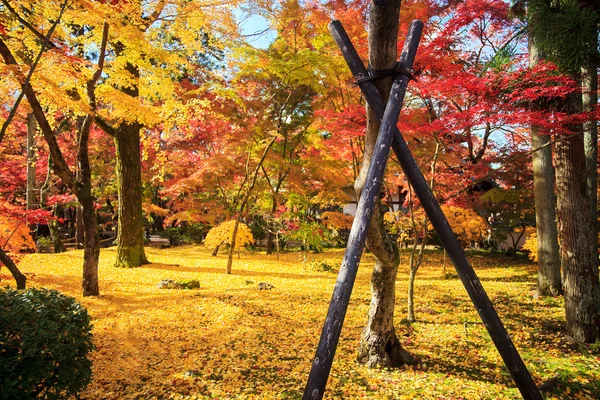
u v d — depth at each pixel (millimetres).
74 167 15953
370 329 4684
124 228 12195
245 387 4148
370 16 2299
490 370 4531
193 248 19016
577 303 5605
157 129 15219
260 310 7215
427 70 5961
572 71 5199
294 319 6727
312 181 15820
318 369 1561
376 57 2404
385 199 16375
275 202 15680
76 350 3178
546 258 8609
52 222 15586
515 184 14594
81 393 4055
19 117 13711
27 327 2902
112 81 8109
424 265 13992
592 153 6176
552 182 8656
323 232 13836
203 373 4539
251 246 19844
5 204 8008
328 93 11375
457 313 7117
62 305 3395
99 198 17906
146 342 5594
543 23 5102
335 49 10344
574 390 4020
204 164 13352
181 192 15430
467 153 13828
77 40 7781
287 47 11648
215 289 9172
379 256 4367
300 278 11141
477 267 13594
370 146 3393
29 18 6336
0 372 2680
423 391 3939
